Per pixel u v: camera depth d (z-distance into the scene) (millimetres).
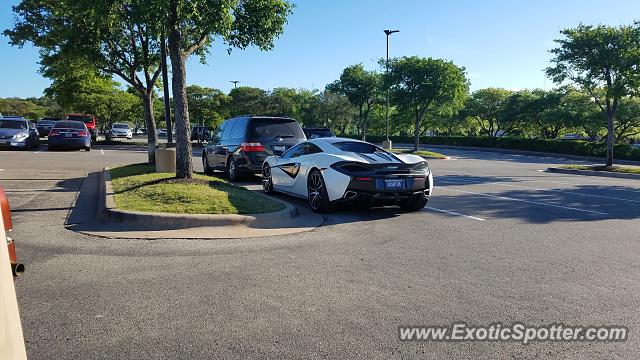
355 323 3533
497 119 51781
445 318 3646
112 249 5512
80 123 24828
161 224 6664
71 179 12250
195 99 46844
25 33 13359
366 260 5188
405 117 37469
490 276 4664
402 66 29766
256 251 5512
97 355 3020
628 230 6949
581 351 3158
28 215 7504
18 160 17438
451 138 46156
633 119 37344
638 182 14883
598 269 4934
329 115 49781
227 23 8359
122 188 9070
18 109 84500
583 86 19094
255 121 12250
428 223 7340
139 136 66875
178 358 2990
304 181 8711
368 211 8414
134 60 14016
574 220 7730
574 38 18281
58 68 16859
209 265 4934
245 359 2988
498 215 8125
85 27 12586
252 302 3920
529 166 22156
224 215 6875
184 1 8000
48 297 3990
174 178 9414
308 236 6340
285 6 10016
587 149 32188
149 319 3564
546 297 4098
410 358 3039
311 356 3035
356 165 7688
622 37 17375
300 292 4164
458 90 29172
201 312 3705
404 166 7848
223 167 13328
